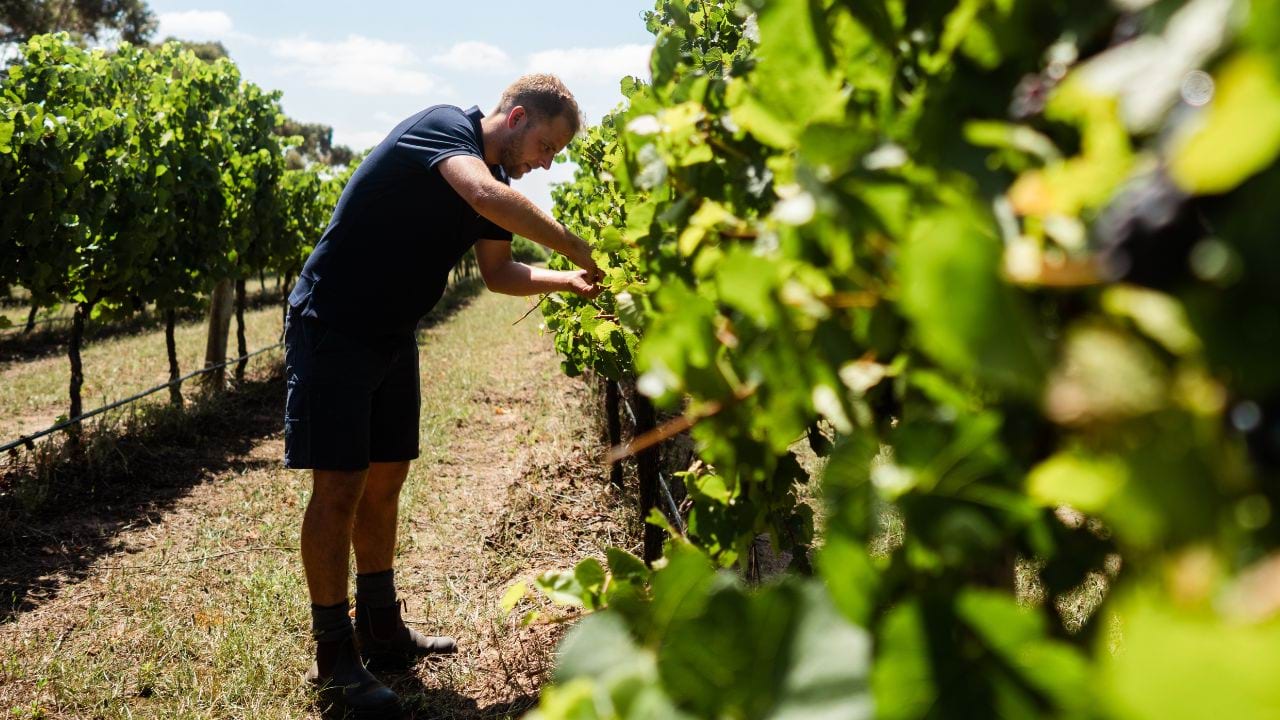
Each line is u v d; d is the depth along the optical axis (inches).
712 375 29.6
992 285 12.9
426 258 118.5
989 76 21.0
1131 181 13.8
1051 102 15.8
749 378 29.3
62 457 241.9
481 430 302.2
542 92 125.4
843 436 37.6
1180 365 13.1
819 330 23.0
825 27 26.5
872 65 26.4
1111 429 12.9
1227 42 12.3
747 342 29.0
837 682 19.5
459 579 167.8
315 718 118.6
